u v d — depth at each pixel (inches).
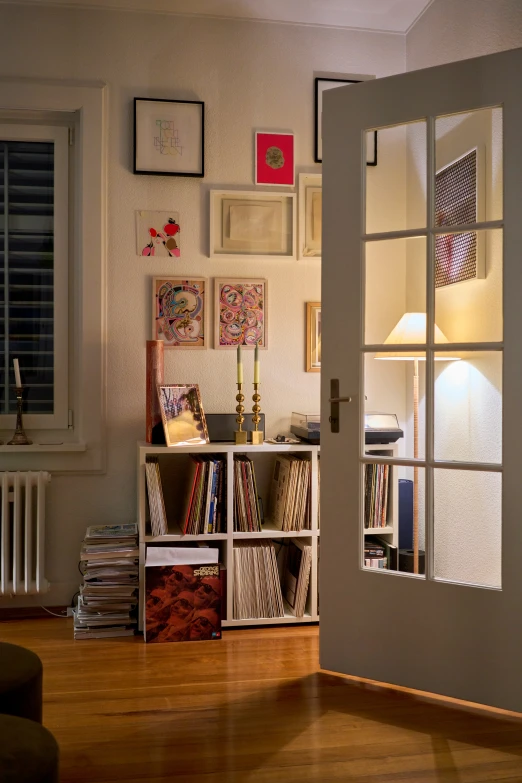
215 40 142.7
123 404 140.6
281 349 146.0
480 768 83.0
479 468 100.0
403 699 101.6
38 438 140.6
